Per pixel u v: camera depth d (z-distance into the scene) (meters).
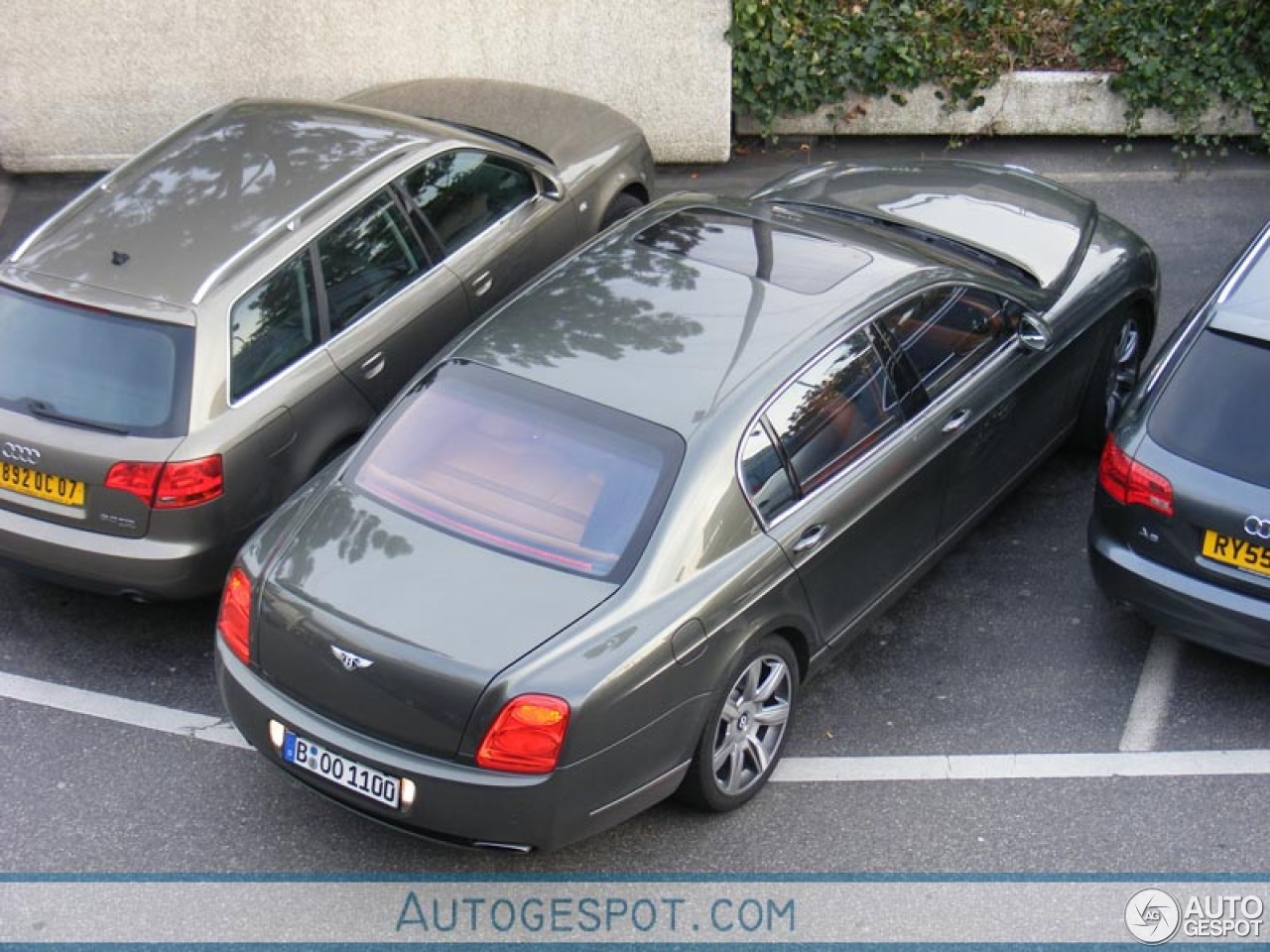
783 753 5.36
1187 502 5.25
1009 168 7.65
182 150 6.72
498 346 5.27
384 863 4.93
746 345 5.18
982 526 6.68
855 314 5.39
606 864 4.93
